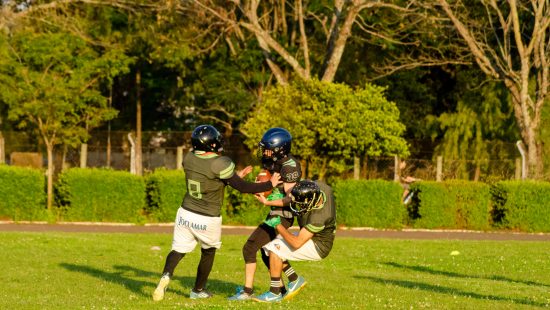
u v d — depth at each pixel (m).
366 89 74.62
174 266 27.06
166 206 67.75
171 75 128.50
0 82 86.50
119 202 66.94
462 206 69.75
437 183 69.56
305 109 72.88
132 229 62.50
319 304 26.83
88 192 66.81
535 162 87.56
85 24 104.44
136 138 104.31
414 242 56.88
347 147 71.75
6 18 97.19
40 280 33.25
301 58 109.75
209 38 109.69
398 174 75.62
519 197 69.56
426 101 121.75
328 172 75.81
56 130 86.56
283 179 27.72
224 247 50.97
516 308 27.22
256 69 111.38
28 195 66.56
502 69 89.94
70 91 88.56
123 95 136.00
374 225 68.75
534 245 56.66
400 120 119.81
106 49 104.75
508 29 90.38
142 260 42.22
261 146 27.78
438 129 118.50
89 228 62.38
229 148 109.31
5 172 66.25
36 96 86.25
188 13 101.06
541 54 88.25
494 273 42.03
